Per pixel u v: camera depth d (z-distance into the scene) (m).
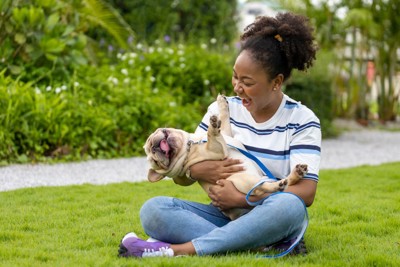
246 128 4.16
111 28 11.13
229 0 15.15
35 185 6.91
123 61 11.61
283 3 14.03
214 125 3.83
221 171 3.94
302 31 3.98
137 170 8.12
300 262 3.85
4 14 9.27
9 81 9.02
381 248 4.22
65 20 10.34
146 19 14.33
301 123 4.07
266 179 3.90
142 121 9.73
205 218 4.11
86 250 4.14
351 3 14.71
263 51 3.88
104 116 9.24
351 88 15.41
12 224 4.89
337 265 3.79
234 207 3.91
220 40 14.41
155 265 3.61
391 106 16.02
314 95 12.19
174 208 3.94
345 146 11.39
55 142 8.57
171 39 14.46
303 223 3.91
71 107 9.00
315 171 3.96
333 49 14.90
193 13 14.86
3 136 8.13
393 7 14.89
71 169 7.91
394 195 6.42
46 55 9.41
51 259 3.92
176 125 10.05
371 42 15.36
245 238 3.81
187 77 11.70
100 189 6.58
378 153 10.66
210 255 3.83
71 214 5.34
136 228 4.81
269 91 3.97
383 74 15.71
